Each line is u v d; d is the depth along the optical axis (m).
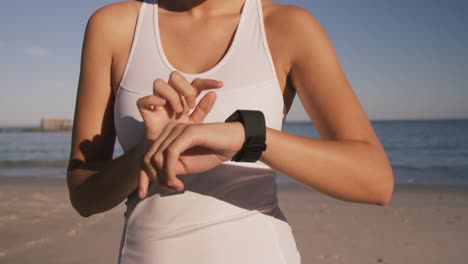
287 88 1.22
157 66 1.20
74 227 6.66
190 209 1.10
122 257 1.16
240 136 0.86
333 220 7.38
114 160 1.07
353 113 1.06
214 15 1.25
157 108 0.90
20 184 13.48
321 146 0.94
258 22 1.19
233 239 1.08
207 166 0.86
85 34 1.29
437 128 65.50
